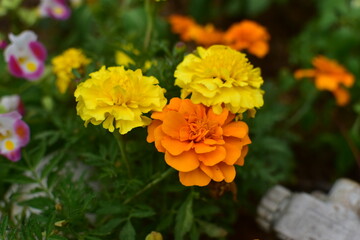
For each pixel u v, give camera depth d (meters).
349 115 0.59
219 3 0.74
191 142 0.36
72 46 0.66
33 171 0.43
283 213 0.44
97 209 0.42
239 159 0.37
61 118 0.49
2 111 0.49
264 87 0.53
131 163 0.42
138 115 0.36
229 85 0.37
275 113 0.51
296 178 0.55
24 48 0.49
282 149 0.47
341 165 0.54
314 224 0.43
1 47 0.51
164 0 0.45
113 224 0.40
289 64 0.68
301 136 0.59
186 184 0.36
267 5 0.69
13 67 0.48
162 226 0.41
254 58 0.68
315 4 0.74
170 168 0.40
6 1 0.60
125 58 0.47
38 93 0.55
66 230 0.38
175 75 0.38
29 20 0.62
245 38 0.51
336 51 0.61
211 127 0.36
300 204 0.44
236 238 0.47
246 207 0.47
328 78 0.51
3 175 0.46
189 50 0.59
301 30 0.74
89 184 0.46
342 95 0.53
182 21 0.55
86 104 0.36
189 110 0.37
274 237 0.46
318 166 0.56
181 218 0.40
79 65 0.47
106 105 0.36
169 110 0.37
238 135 0.36
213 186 0.41
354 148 0.53
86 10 0.66
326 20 0.64
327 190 0.54
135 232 0.41
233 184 0.41
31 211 0.45
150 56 0.45
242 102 0.37
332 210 0.44
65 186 0.41
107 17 0.63
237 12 0.73
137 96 0.36
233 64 0.37
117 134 0.38
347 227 0.43
